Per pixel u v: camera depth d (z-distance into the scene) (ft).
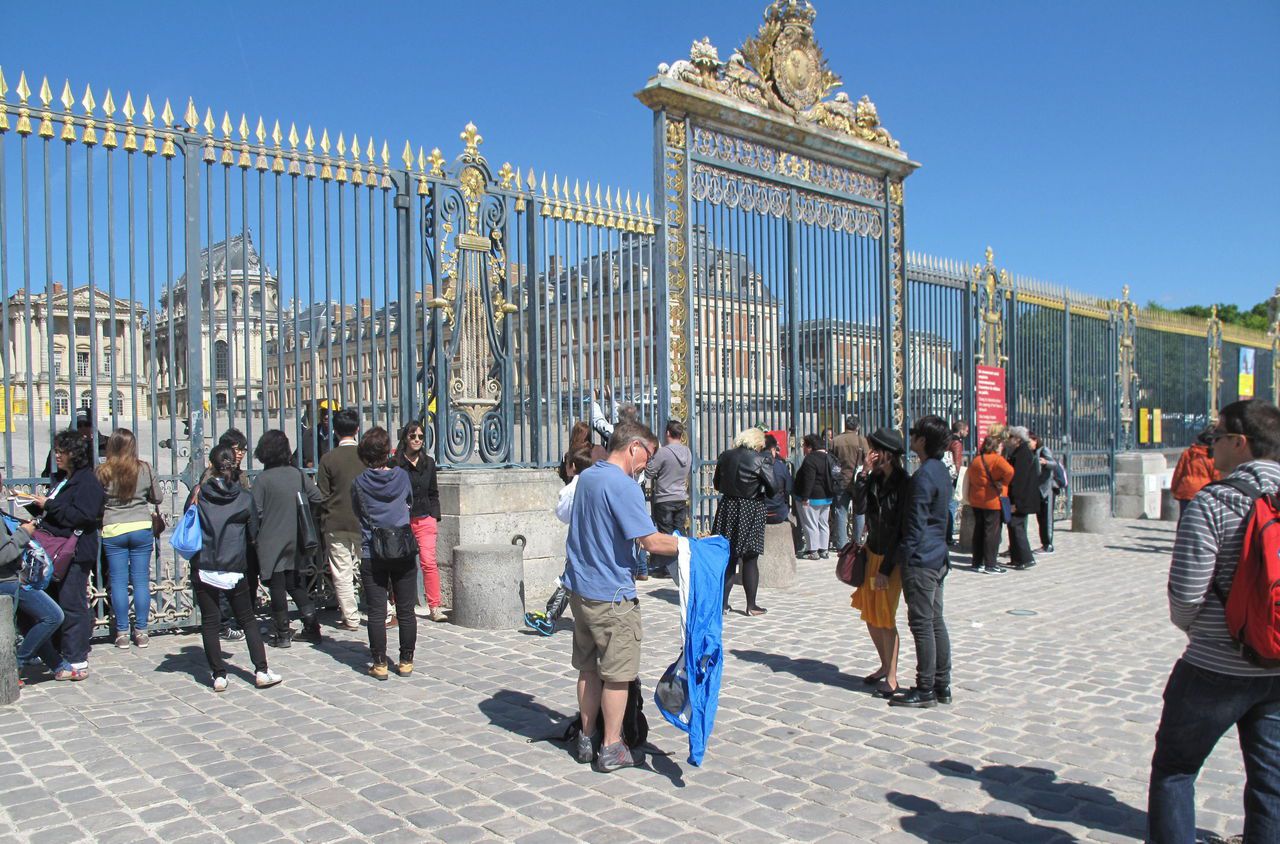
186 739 19.15
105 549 26.40
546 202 36.55
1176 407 82.94
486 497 32.19
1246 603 11.35
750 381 43.93
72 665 23.40
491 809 15.69
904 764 17.93
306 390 40.04
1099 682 23.77
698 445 41.29
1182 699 12.16
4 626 21.40
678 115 41.19
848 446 46.42
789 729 20.01
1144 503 70.44
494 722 20.30
